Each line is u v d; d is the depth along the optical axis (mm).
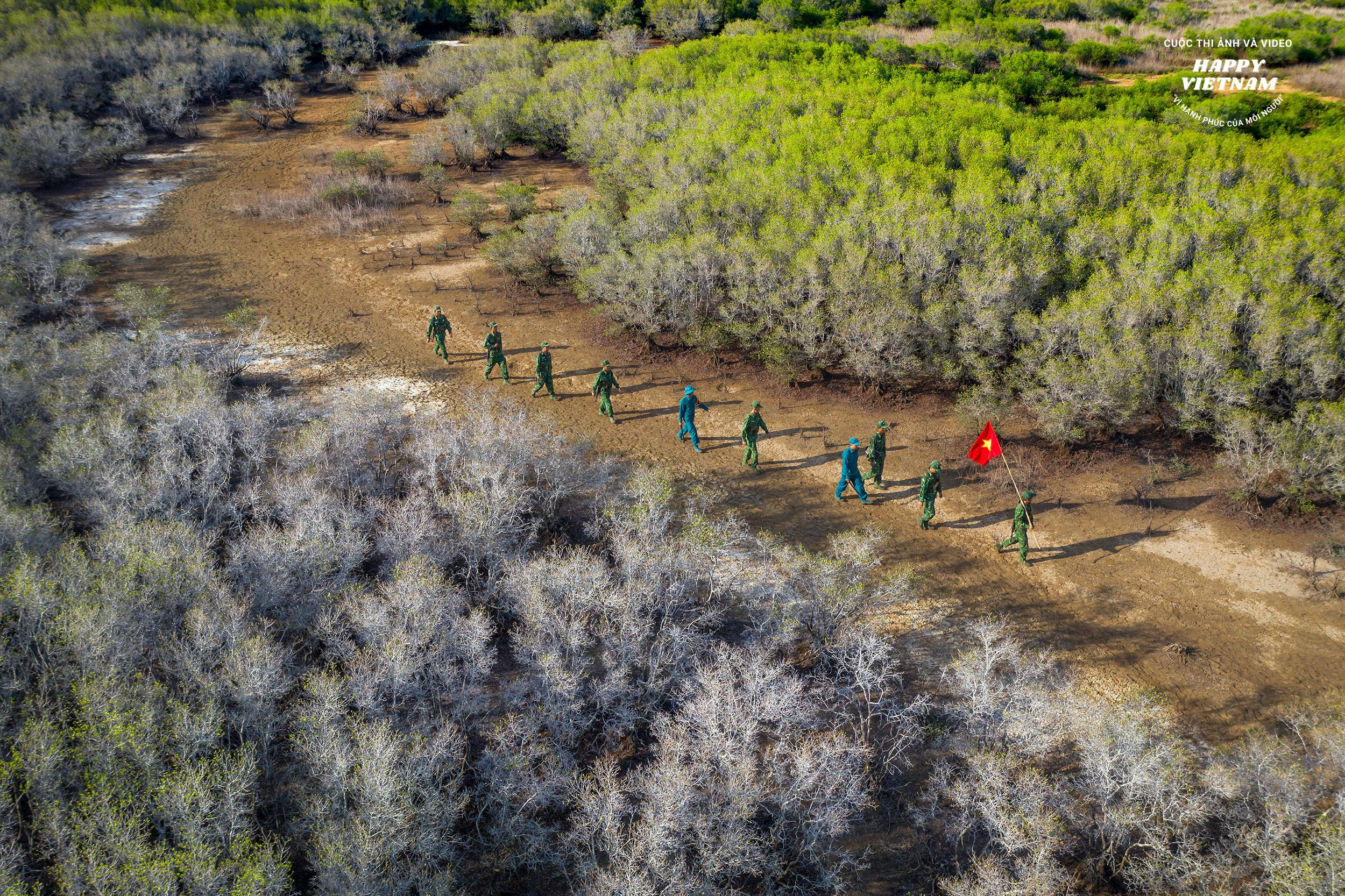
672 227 19406
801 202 18531
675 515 12914
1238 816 8000
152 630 9156
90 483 11758
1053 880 7551
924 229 16688
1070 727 9320
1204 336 13977
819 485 13859
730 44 33438
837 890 7762
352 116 33469
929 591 11547
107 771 7297
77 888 6367
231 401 15531
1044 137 21328
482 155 30406
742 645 10414
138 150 30875
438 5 47562
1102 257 16516
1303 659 10281
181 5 40938
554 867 7977
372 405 14711
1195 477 13664
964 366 15641
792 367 16438
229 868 6742
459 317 19500
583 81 31266
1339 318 14391
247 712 8367
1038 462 14211
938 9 44750
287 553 10414
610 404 15422
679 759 8266
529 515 12805
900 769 9047
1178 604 11211
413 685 8945
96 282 20250
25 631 8727
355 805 7832
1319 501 12797
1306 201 17172
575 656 9922
